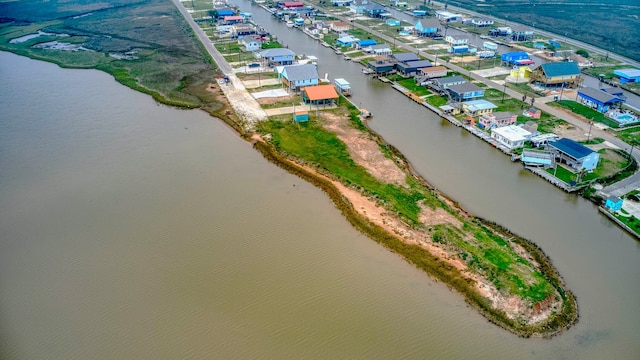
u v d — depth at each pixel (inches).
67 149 3437.5
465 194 2881.4
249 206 2706.7
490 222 2576.3
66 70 5290.4
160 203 2748.5
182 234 2465.6
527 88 4643.2
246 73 5113.2
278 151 3344.0
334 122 3846.0
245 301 2022.6
